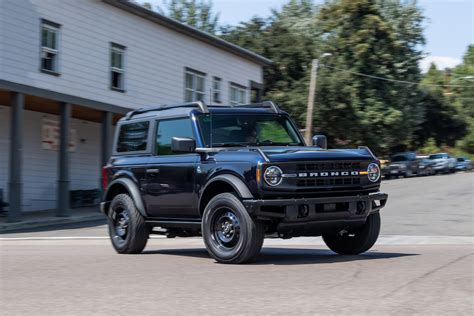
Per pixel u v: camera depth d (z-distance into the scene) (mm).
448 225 17281
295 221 8086
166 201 9484
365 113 45000
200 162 8898
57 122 27328
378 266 7859
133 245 10078
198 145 9031
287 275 7195
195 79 30234
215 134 9172
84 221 22594
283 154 8219
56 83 22328
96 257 9656
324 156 8414
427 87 65875
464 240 13430
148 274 7520
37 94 21344
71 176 28094
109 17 24906
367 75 46281
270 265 8156
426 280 6711
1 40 19828
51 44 22234
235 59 33500
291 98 43688
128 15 25922
